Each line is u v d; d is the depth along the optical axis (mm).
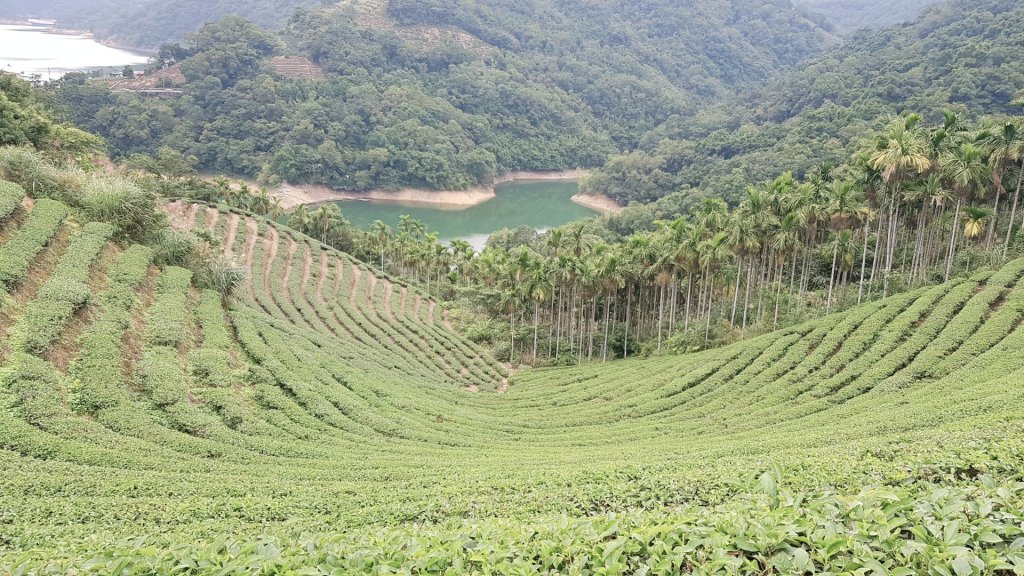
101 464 23328
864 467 15680
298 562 9711
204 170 167750
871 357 43781
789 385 43688
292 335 48938
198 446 27062
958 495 9898
